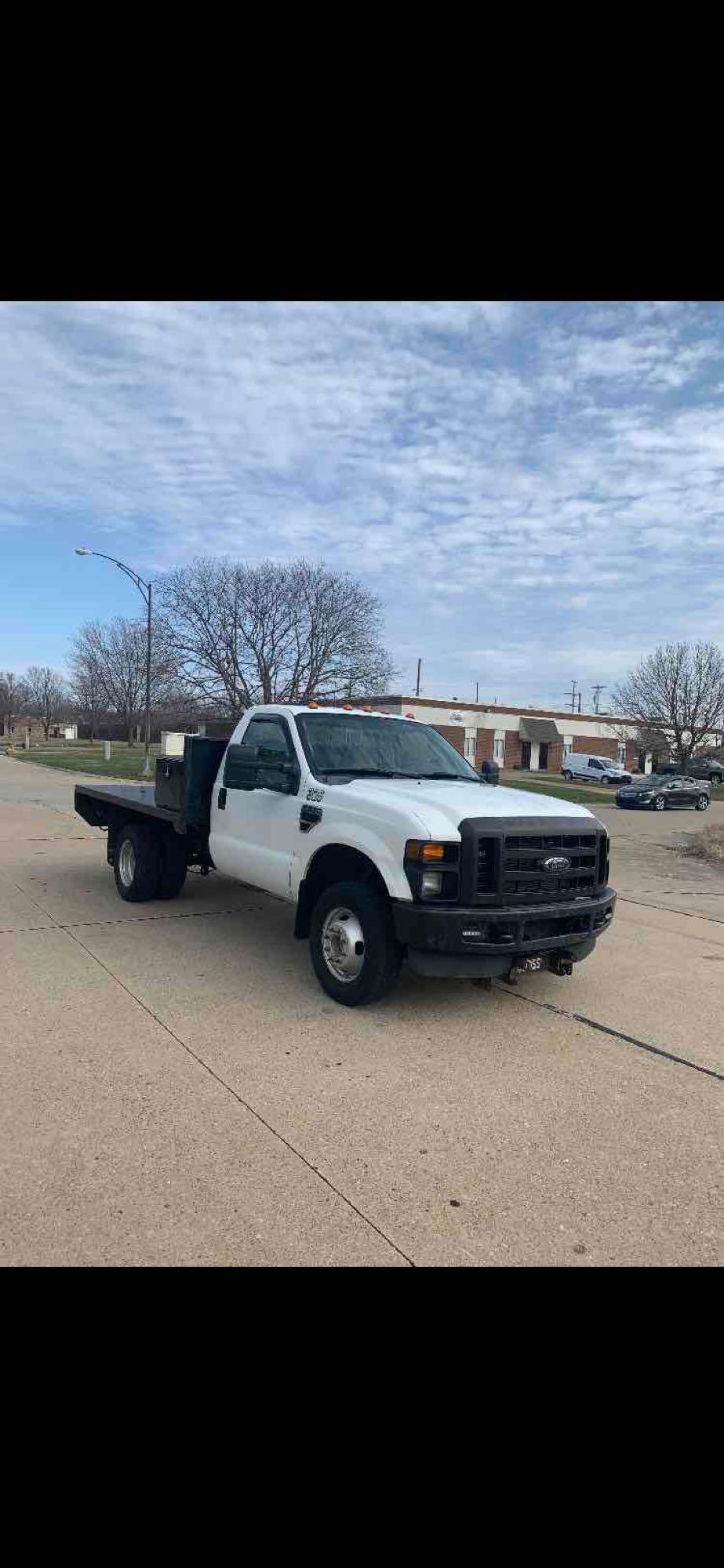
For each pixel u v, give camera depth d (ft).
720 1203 10.69
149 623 105.40
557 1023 17.39
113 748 200.23
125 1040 15.52
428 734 22.58
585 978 21.20
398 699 201.46
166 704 128.06
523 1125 12.69
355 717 21.25
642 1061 15.52
